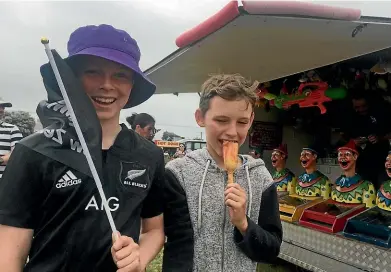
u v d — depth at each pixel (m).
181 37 3.04
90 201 1.35
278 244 1.72
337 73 4.22
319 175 4.42
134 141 1.59
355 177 3.86
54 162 1.31
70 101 1.30
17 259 1.28
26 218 1.30
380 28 2.55
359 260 3.15
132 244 1.28
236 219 1.55
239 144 1.70
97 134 1.33
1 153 4.89
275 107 5.54
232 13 2.33
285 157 4.95
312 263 3.62
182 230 1.69
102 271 1.35
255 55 3.34
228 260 1.66
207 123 1.71
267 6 2.24
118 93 1.52
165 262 1.70
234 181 1.77
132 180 1.48
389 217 3.28
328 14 2.32
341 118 4.82
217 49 3.16
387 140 4.34
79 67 1.48
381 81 3.97
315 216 3.80
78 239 1.32
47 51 1.24
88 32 1.46
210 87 1.71
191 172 1.77
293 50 3.15
